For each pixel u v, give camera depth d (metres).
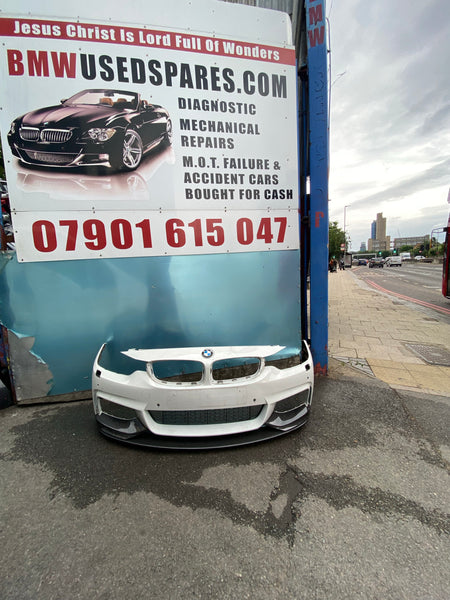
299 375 2.33
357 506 1.73
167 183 2.90
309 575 1.35
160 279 3.01
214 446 2.12
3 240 2.72
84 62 2.62
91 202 2.76
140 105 2.76
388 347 4.91
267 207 3.21
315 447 2.27
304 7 3.32
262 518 1.64
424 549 1.48
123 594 1.27
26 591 1.28
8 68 2.53
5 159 2.58
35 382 2.88
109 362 3.00
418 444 2.32
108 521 1.62
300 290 3.64
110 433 2.23
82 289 2.86
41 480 1.92
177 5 2.74
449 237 9.45
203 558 1.42
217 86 2.91
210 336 3.22
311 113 3.21
